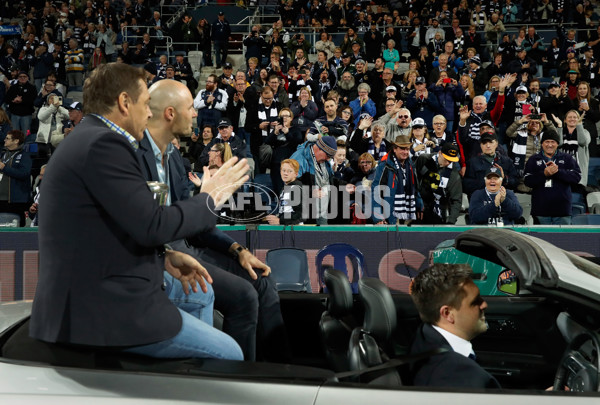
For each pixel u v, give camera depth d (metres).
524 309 3.16
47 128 10.69
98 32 17.83
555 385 2.45
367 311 2.46
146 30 18.67
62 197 1.92
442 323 2.32
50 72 14.69
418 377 2.19
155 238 1.92
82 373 1.90
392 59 15.22
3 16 20.92
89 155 1.89
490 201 7.01
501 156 9.14
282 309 3.15
